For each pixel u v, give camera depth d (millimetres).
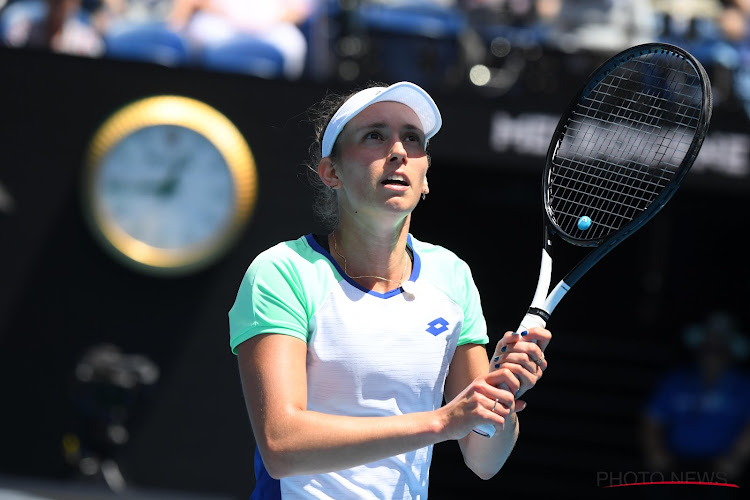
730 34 27703
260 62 28141
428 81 27656
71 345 28641
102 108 28234
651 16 27578
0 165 28375
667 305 40688
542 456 34125
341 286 8008
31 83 28172
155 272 28609
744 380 26969
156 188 28422
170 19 28203
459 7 27812
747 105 27594
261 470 8250
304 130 28500
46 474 28344
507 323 41156
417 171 8109
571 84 27531
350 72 27828
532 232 41125
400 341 7980
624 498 33406
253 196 28562
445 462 33719
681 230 40531
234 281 28906
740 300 40219
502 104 27406
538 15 27781
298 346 7762
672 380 27344
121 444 27781
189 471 28641
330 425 7316
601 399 35906
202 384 28828
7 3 28172
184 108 28188
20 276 28516
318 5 27922
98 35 28203
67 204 28562
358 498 7992
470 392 7262
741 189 27578
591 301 40875
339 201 8297
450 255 8641
